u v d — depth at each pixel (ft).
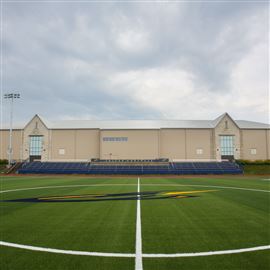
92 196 58.13
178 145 205.57
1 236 26.73
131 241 24.90
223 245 23.59
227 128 207.00
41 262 19.85
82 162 202.39
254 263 19.53
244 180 116.06
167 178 134.72
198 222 32.63
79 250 22.43
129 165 193.16
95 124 223.10
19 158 213.05
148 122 226.99
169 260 20.16
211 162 198.90
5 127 221.46
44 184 92.22
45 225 31.22
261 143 208.03
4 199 54.03
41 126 213.46
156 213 38.34
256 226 30.55
